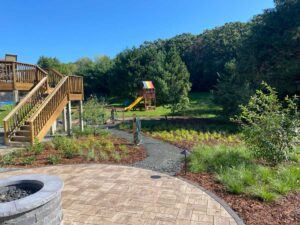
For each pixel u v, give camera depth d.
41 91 10.89
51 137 10.79
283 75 14.48
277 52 15.62
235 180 4.81
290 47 15.03
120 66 36.97
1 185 3.47
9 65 9.91
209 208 3.94
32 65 10.83
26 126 9.53
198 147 7.66
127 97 36.59
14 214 2.65
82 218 3.63
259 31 17.38
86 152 7.94
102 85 41.47
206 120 16.67
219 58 40.56
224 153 6.66
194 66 41.97
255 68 16.23
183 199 4.29
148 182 5.17
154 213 3.78
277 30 16.62
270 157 6.04
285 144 5.98
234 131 12.27
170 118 18.48
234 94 14.63
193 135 11.34
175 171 6.02
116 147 8.94
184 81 33.72
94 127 12.95
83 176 5.61
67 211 3.86
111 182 5.18
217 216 3.67
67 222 3.52
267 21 17.36
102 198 4.36
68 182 5.20
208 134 11.40
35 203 2.79
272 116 6.08
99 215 3.73
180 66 33.75
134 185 5.00
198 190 4.70
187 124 14.68
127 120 17.89
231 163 5.93
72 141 9.02
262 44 16.73
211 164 6.13
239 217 3.63
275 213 3.71
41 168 6.32
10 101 23.91
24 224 2.77
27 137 8.97
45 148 8.46
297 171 5.11
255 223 3.44
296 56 14.84
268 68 15.72
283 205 3.95
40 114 9.24
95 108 15.29
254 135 6.20
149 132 12.41
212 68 40.44
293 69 14.07
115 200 4.27
